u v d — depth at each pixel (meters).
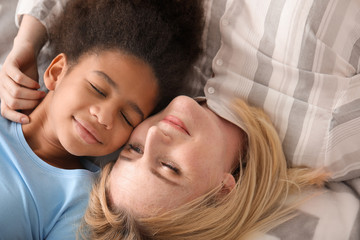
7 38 1.22
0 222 0.93
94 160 1.14
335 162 1.01
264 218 0.99
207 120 0.93
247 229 0.97
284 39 1.00
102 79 0.94
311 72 0.99
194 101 0.94
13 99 1.04
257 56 1.04
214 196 0.95
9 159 1.00
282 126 1.03
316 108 1.00
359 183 1.04
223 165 0.95
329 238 0.91
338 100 0.99
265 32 1.03
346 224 0.93
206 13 1.08
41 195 0.98
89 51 0.98
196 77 1.14
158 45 0.99
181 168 0.89
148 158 0.89
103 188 0.96
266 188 1.00
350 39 0.98
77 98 0.94
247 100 1.06
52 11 1.14
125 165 0.93
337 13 0.97
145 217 0.89
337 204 0.99
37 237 0.99
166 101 1.07
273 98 1.03
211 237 0.94
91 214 0.95
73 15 1.09
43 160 1.03
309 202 1.00
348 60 0.99
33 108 1.08
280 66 1.02
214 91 1.08
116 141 0.98
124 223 0.89
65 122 0.96
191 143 0.90
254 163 1.00
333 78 0.98
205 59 1.13
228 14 1.07
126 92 0.95
